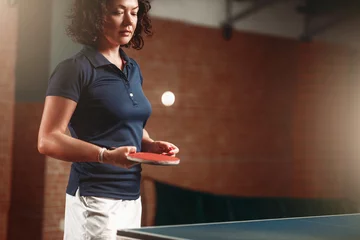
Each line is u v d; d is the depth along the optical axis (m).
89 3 2.22
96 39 2.24
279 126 6.13
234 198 5.75
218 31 5.69
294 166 6.20
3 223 4.54
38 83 4.54
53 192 4.69
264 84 6.03
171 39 5.33
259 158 5.98
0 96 4.48
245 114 5.90
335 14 6.41
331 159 6.42
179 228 1.96
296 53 6.25
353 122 6.55
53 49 4.52
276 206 6.00
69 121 2.19
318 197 6.30
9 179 4.54
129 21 2.23
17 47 4.47
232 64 5.79
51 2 4.50
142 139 2.41
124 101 2.16
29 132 4.58
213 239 1.75
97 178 2.11
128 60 2.29
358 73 6.55
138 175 2.23
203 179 5.56
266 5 5.99
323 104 6.41
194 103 5.52
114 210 2.13
